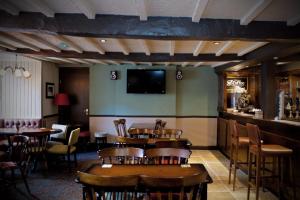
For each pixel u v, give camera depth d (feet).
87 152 24.39
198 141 26.43
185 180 6.88
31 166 18.88
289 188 12.54
